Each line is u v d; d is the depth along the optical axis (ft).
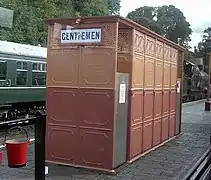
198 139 34.76
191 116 58.34
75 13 88.69
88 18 21.52
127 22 21.93
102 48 21.52
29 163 23.53
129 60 23.43
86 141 22.15
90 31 21.79
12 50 43.27
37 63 47.65
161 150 28.78
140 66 24.85
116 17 20.84
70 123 22.61
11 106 43.55
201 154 27.76
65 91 22.70
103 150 21.68
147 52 26.14
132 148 24.21
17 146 13.41
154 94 28.19
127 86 23.13
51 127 23.16
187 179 21.27
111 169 21.48
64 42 22.62
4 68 41.96
